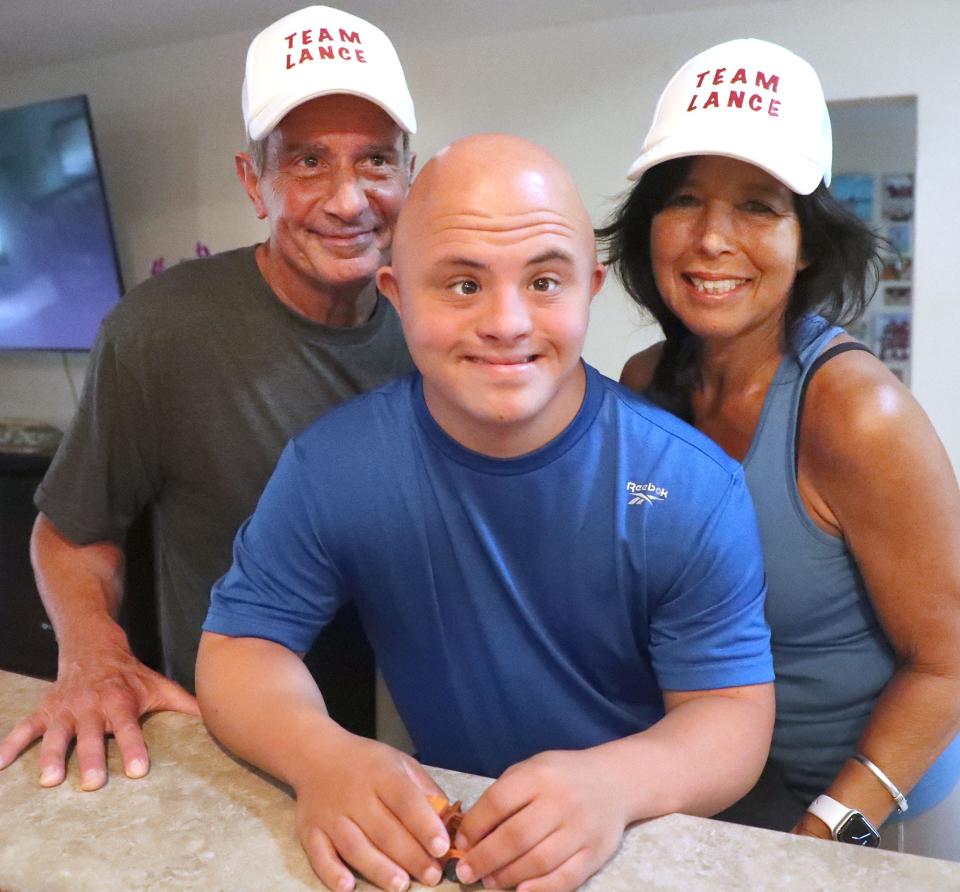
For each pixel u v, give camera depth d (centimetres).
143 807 67
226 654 81
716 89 91
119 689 86
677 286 98
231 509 129
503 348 69
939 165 226
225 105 295
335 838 61
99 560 129
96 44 298
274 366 125
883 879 57
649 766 67
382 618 88
